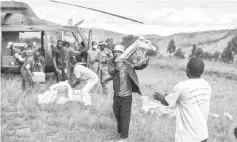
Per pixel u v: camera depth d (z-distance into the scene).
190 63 3.26
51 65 10.44
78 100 7.27
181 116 3.21
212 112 7.50
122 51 4.95
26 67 7.87
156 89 10.61
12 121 5.71
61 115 6.14
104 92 8.63
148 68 17.12
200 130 3.08
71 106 6.79
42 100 7.05
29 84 8.05
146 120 6.08
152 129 5.46
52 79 10.52
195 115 3.10
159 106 7.44
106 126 5.63
